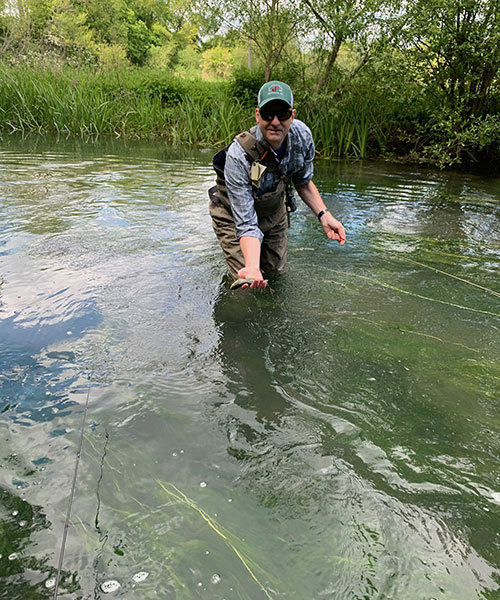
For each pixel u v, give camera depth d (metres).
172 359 2.06
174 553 1.20
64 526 1.26
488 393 1.91
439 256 3.59
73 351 2.09
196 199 5.04
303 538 1.26
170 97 12.44
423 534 1.28
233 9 10.02
